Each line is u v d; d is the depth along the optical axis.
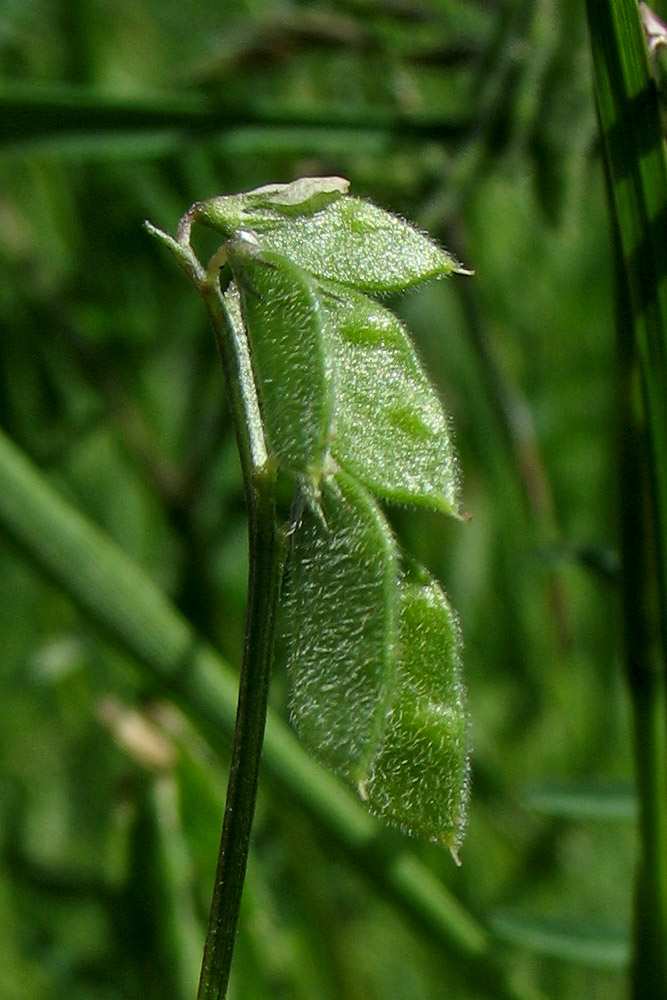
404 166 0.20
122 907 0.16
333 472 0.10
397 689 0.10
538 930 0.16
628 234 0.12
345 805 0.16
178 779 0.16
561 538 0.25
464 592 0.24
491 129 0.16
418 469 0.10
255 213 0.11
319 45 0.19
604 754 0.24
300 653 0.10
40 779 0.23
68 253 0.23
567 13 0.15
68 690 0.22
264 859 0.20
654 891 0.14
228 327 0.11
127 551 0.23
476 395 0.24
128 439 0.21
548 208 0.16
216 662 0.16
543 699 0.24
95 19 0.22
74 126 0.17
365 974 0.22
